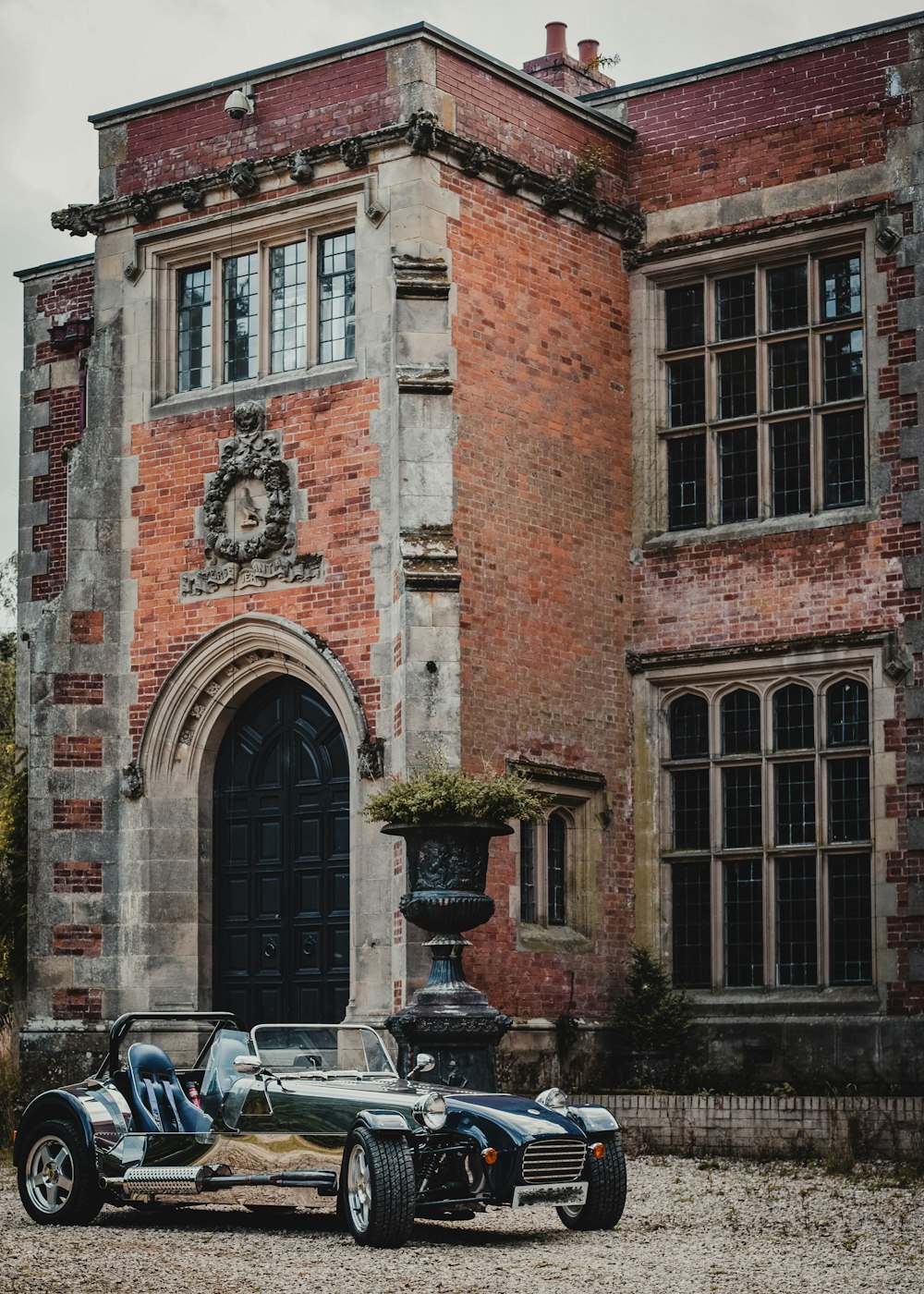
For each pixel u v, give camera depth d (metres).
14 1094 19.95
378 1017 17.97
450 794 15.88
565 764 19.78
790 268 20.53
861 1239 12.25
